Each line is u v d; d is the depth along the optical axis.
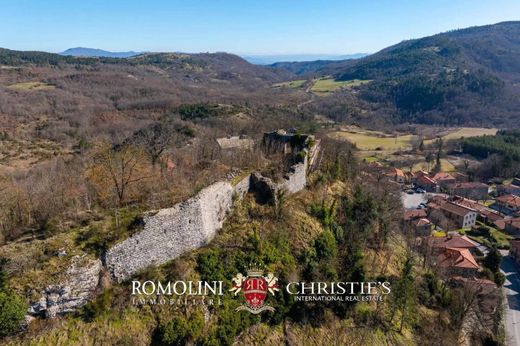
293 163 34.50
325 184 36.25
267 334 21.12
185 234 22.22
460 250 48.78
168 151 38.59
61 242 18.42
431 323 29.72
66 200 22.44
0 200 21.94
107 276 18.58
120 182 25.45
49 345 16.08
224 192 26.12
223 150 39.72
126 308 18.31
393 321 27.17
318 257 26.50
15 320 15.72
